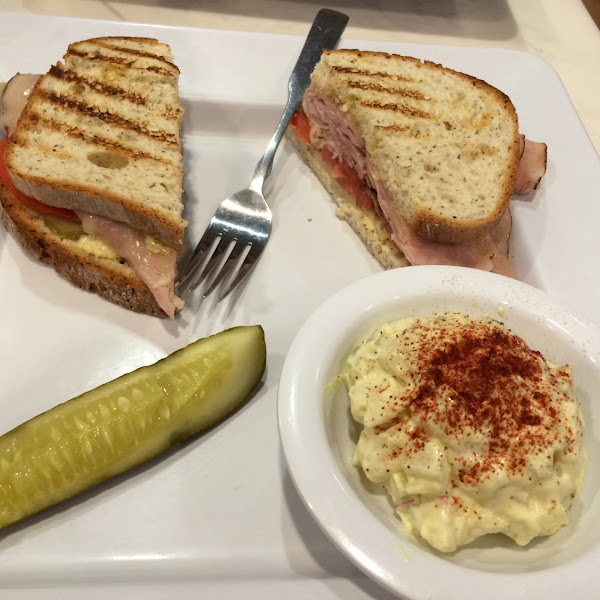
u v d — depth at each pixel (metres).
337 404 0.23
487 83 0.36
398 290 0.25
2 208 0.31
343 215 0.35
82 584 0.22
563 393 0.22
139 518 0.24
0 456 0.23
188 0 0.44
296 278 0.32
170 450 0.25
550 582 0.18
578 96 0.42
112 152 0.31
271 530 0.24
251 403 0.27
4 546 0.23
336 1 0.46
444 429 0.20
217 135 0.37
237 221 0.33
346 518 0.19
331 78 0.34
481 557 0.20
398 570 0.18
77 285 0.30
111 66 0.35
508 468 0.20
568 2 0.49
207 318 0.30
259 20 0.43
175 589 0.22
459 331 0.22
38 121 0.32
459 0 0.48
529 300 0.25
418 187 0.31
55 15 0.38
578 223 0.33
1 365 0.27
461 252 0.31
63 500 0.23
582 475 0.21
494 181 0.32
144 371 0.25
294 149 0.38
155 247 0.29
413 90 0.35
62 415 0.24
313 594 0.22
